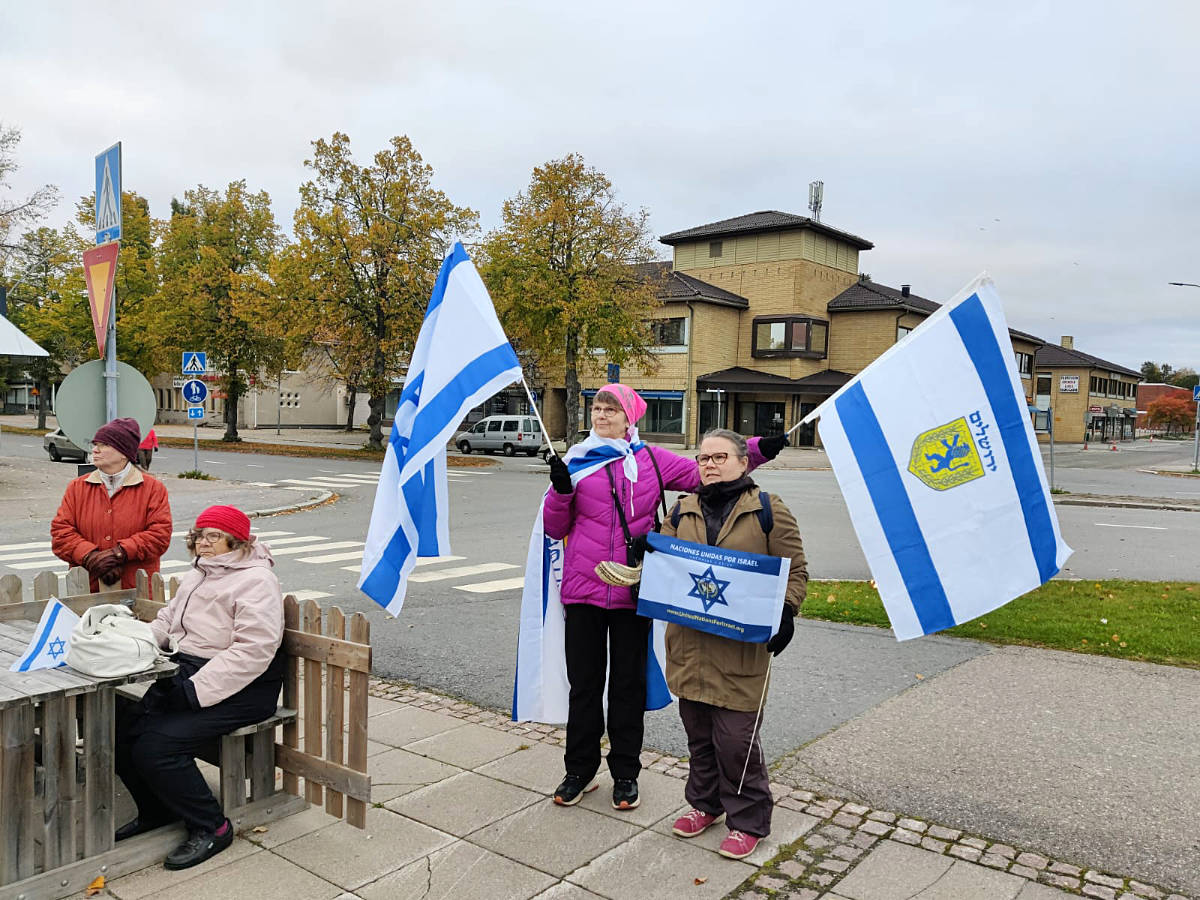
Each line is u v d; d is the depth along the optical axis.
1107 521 16.16
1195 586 9.20
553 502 3.83
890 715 5.20
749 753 3.52
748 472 3.87
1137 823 3.78
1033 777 4.27
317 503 17.61
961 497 3.70
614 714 3.95
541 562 4.13
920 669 6.17
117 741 3.62
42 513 15.08
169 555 11.35
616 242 31.30
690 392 42.62
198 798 3.46
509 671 6.23
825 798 4.06
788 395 43.09
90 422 6.41
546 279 31.23
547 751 4.71
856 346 44.19
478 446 36.81
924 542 3.67
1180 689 5.66
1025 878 3.34
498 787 4.21
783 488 22.17
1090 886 3.28
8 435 43.38
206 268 37.91
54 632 3.35
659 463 4.02
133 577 4.73
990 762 4.46
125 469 4.65
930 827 3.76
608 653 4.09
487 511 16.47
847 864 3.46
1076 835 3.67
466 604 8.45
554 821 3.84
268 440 44.03
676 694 3.66
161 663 3.40
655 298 33.59
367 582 3.96
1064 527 15.16
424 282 31.17
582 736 3.96
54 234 42.88
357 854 3.52
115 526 4.59
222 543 3.67
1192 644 6.65
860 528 3.68
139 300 43.31
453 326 4.16
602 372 44.56
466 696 5.68
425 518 4.14
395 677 6.09
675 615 3.55
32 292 45.28
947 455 3.71
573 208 31.05
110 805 3.34
